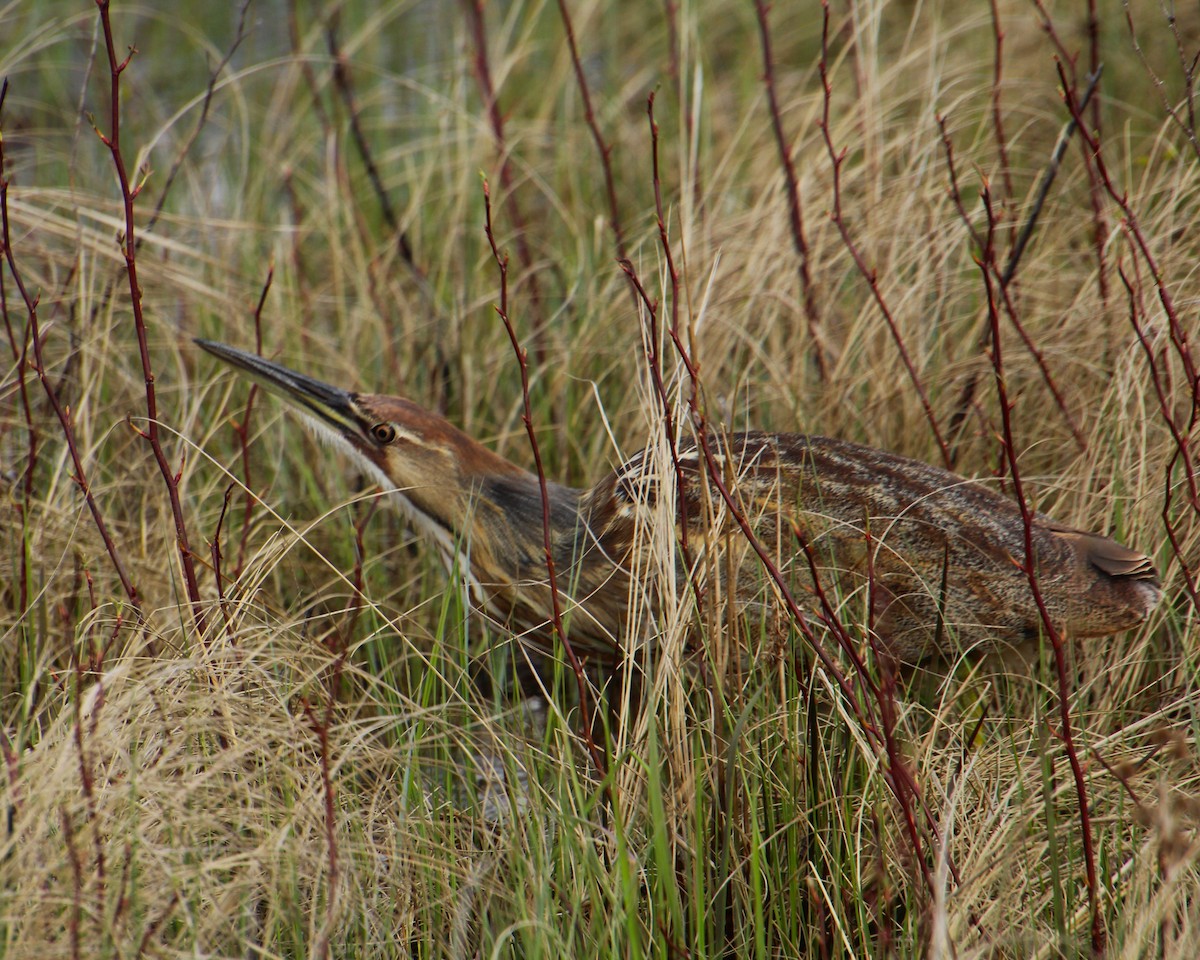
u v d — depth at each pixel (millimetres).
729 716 5676
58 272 8938
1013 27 11016
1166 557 6852
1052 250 8422
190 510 7766
